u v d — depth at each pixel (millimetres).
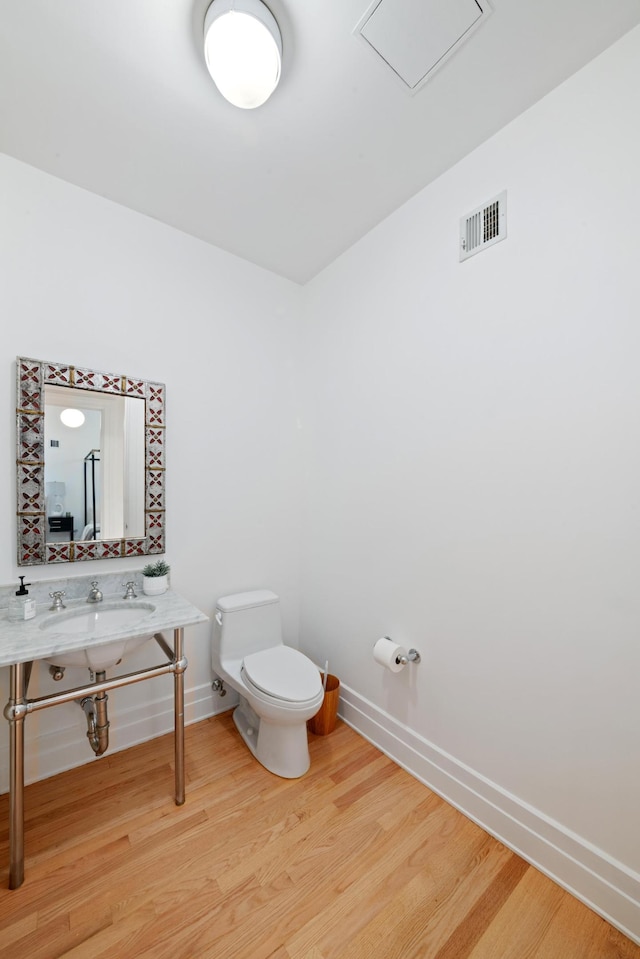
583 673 1201
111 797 1532
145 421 1844
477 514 1491
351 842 1364
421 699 1689
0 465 1526
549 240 1283
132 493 1815
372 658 1941
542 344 1302
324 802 1536
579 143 1211
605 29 1100
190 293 2006
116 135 1429
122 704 1835
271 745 1697
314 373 2365
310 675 1747
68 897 1165
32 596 1581
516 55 1161
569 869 1202
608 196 1153
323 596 2287
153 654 1915
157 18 1065
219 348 2113
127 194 1727
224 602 2018
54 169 1591
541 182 1302
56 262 1631
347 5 1037
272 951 1047
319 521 2320
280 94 1267
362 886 1217
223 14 995
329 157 1526
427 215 1683
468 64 1184
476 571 1490
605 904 1126
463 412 1544
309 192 1717
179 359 1974
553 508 1273
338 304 2180
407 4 1033
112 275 1770
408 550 1767
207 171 1597
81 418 1691
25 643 1235
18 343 1553
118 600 1696
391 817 1473
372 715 1921
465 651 1523
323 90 1254
